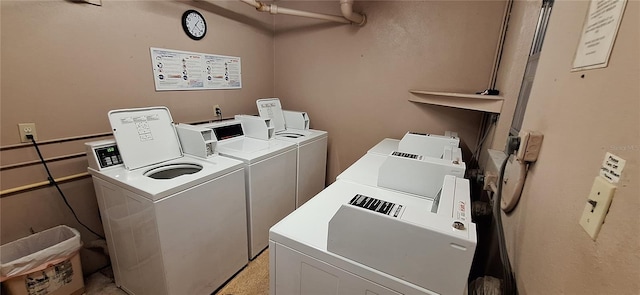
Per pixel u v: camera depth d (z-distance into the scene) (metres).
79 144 1.73
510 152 0.92
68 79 1.63
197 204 1.51
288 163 2.28
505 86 1.67
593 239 0.50
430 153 1.98
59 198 1.69
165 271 1.41
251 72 2.94
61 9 1.55
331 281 0.93
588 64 0.63
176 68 2.20
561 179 0.66
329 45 2.85
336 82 2.91
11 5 1.39
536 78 1.01
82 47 1.66
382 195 1.38
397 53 2.53
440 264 0.75
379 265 0.84
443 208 0.90
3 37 1.38
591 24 0.65
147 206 1.32
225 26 2.55
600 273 0.47
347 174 1.67
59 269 1.53
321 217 1.14
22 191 1.54
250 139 2.41
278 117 2.81
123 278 1.71
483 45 2.16
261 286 1.83
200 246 1.59
